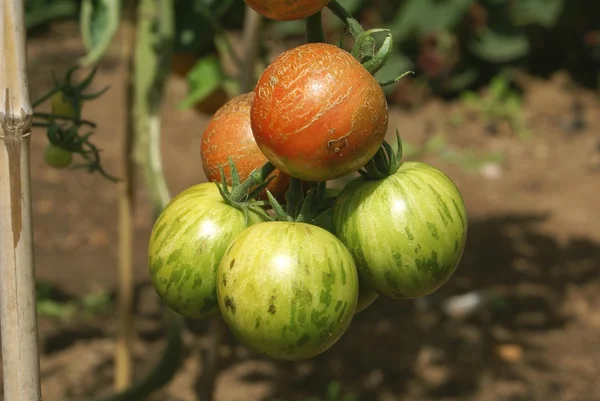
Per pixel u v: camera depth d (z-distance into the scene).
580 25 3.47
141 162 1.02
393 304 2.01
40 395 0.69
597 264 2.17
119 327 1.40
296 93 0.63
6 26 0.65
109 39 0.93
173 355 1.03
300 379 1.70
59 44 3.71
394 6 3.21
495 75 3.37
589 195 2.60
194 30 1.11
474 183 2.68
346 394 1.65
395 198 0.67
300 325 0.64
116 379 1.56
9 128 0.66
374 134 0.63
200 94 1.06
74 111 0.78
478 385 1.69
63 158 0.82
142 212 2.40
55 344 1.79
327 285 0.64
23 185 0.67
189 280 0.67
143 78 1.02
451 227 0.67
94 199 2.55
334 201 0.70
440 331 1.89
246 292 0.64
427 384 1.69
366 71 0.64
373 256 0.67
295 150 0.63
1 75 0.66
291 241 0.64
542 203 2.55
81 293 2.00
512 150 2.94
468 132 3.06
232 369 1.73
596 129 3.11
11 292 0.67
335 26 2.57
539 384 1.69
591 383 1.70
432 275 0.67
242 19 1.37
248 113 0.68
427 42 3.24
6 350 0.68
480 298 1.99
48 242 2.26
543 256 2.22
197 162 2.79
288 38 3.02
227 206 0.67
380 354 1.79
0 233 0.67
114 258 2.20
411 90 3.29
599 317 1.93
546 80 3.48
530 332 1.88
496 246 2.26
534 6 3.32
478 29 3.29
